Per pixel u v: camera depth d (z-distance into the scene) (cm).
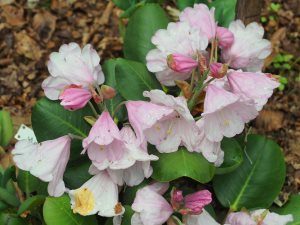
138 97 40
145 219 34
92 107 37
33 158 34
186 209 34
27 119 58
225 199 41
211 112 33
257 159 42
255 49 39
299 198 42
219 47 41
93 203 35
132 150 34
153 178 37
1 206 39
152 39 38
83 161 40
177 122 35
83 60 36
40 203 38
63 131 39
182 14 40
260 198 41
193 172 36
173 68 35
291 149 56
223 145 39
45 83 37
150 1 54
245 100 33
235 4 47
